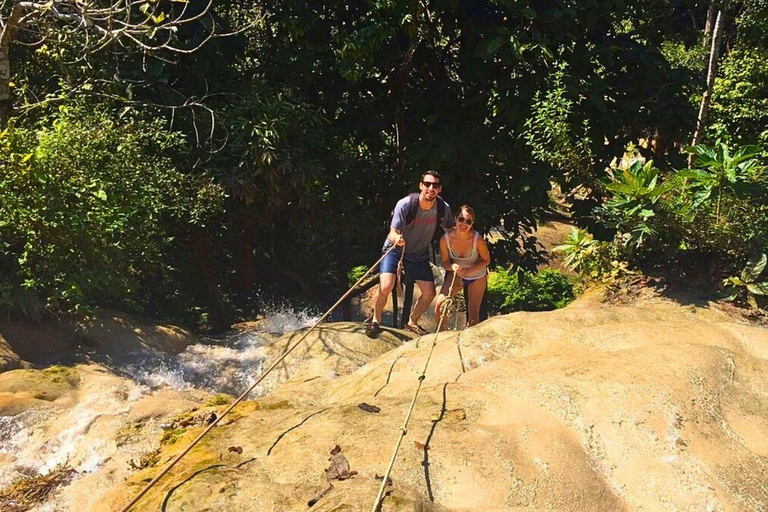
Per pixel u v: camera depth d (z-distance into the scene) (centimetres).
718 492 315
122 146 775
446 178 1064
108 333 675
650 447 338
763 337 454
